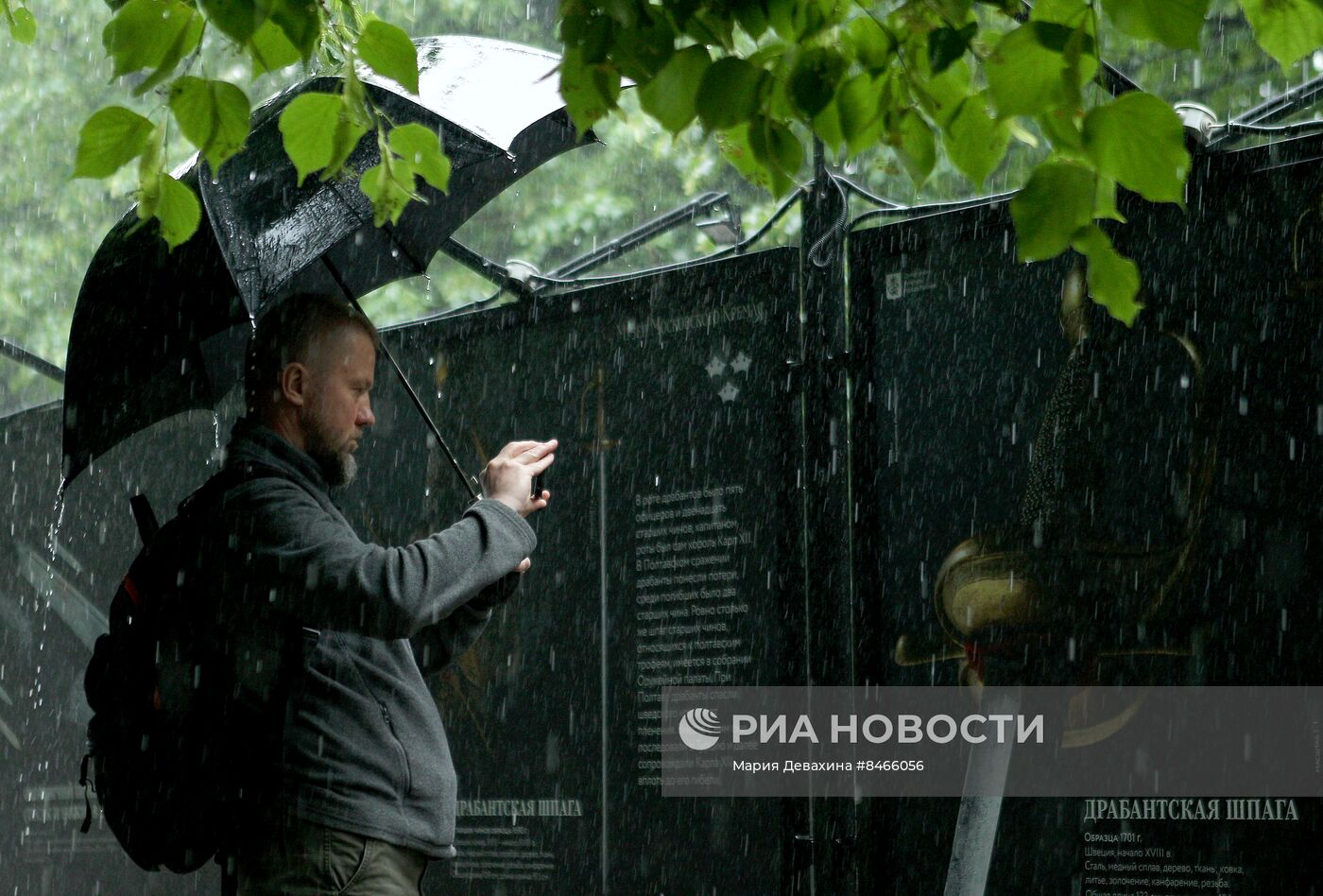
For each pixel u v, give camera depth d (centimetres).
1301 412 520
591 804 630
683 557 627
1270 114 602
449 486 697
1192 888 518
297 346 416
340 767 383
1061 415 558
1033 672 551
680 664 620
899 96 287
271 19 288
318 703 386
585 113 285
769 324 621
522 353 683
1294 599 514
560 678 646
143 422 458
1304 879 502
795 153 285
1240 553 525
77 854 769
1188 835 521
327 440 419
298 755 383
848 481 597
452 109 449
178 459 773
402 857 392
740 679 605
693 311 640
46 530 800
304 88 424
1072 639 547
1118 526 545
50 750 783
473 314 696
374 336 435
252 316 391
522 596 660
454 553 388
